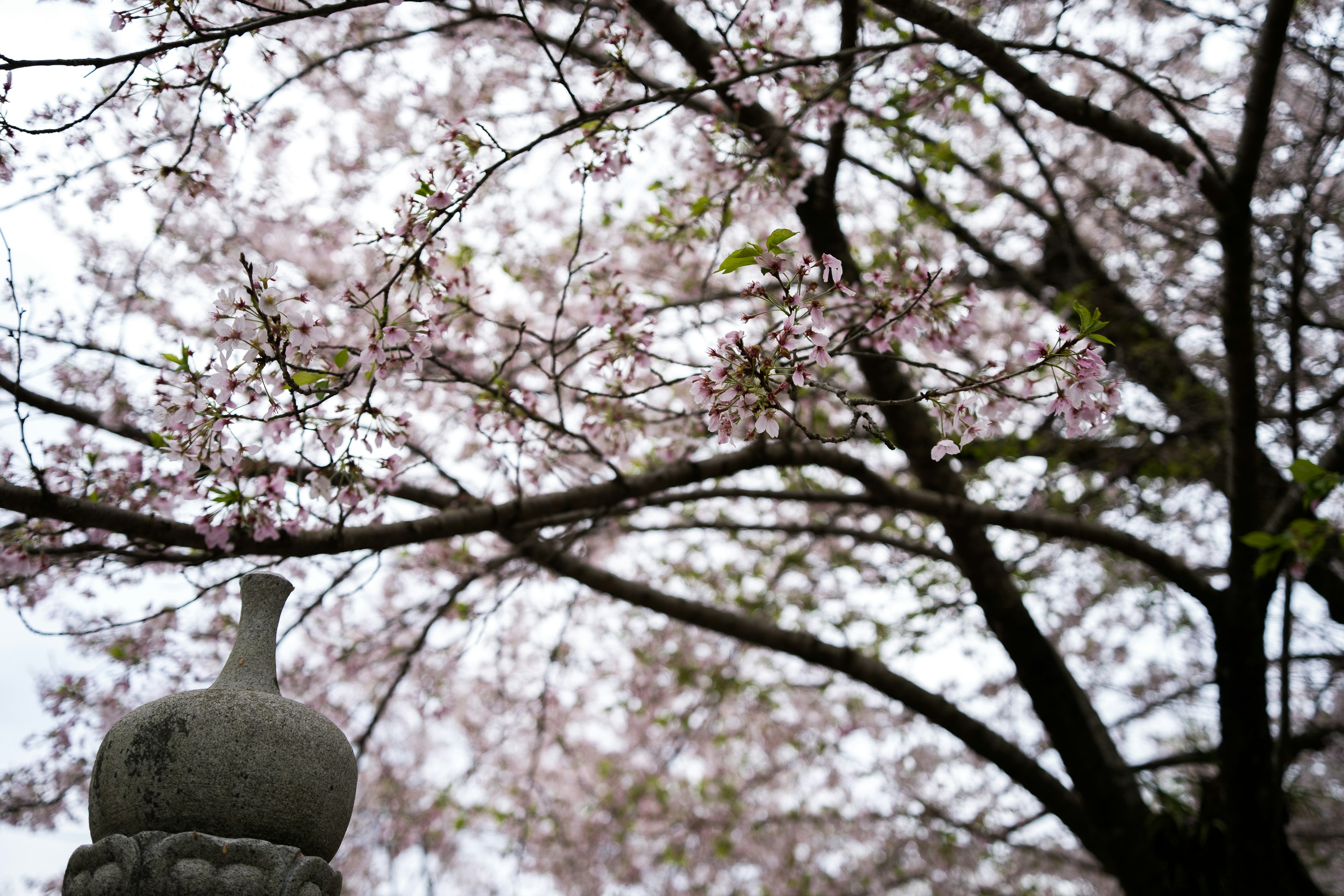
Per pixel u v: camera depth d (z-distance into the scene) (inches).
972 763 348.2
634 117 162.7
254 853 98.3
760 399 105.6
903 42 159.5
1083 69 251.1
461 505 182.9
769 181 182.4
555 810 341.1
